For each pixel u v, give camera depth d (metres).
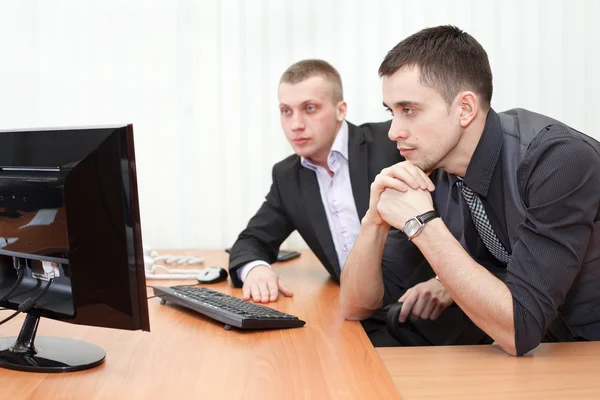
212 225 2.68
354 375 1.03
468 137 1.34
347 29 2.67
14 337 1.21
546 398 0.96
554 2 2.72
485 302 1.19
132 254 1.01
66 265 1.07
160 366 1.07
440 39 1.33
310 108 1.91
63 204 1.03
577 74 2.74
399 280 1.78
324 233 1.92
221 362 1.09
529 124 1.37
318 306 1.56
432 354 1.22
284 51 2.67
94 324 1.07
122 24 2.62
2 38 2.59
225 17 2.65
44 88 2.62
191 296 1.49
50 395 0.93
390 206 1.34
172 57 2.64
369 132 2.01
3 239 1.12
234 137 2.67
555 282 1.18
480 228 1.47
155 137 2.65
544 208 1.20
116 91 2.63
